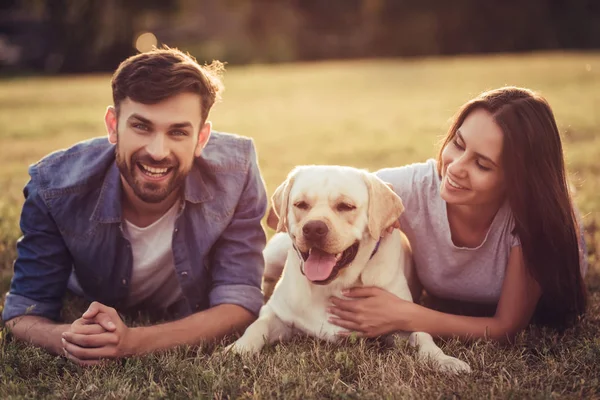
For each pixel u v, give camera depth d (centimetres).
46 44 4009
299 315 347
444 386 282
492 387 277
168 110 318
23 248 356
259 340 335
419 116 1459
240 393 280
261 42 4566
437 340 340
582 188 657
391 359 312
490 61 3078
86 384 290
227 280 362
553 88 1820
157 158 320
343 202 325
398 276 350
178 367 301
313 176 333
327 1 4769
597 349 309
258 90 2209
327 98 1942
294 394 276
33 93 2086
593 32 4350
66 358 318
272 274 420
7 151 1015
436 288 382
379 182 334
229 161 371
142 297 382
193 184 357
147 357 310
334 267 323
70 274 376
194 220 361
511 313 341
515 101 324
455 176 328
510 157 320
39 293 352
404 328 334
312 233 315
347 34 4753
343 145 1060
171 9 4044
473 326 336
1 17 4328
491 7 4362
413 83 2247
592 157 826
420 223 364
